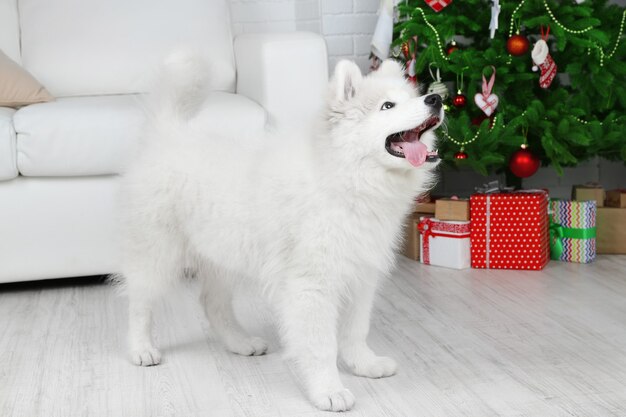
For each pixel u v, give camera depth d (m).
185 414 1.89
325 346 1.93
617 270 3.12
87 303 2.85
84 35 3.60
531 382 2.03
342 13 4.23
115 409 1.93
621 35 3.25
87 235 2.96
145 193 2.16
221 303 2.33
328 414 1.87
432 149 1.95
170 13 3.67
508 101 3.28
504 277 3.07
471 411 1.86
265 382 2.09
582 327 2.46
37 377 2.15
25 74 3.18
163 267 2.22
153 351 2.24
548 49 3.23
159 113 2.23
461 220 3.23
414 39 3.30
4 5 3.65
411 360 2.22
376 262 1.96
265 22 4.35
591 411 1.84
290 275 1.94
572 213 3.25
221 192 2.04
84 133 2.83
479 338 2.39
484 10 3.28
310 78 3.16
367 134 1.82
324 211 1.88
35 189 2.89
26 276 2.94
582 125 3.12
